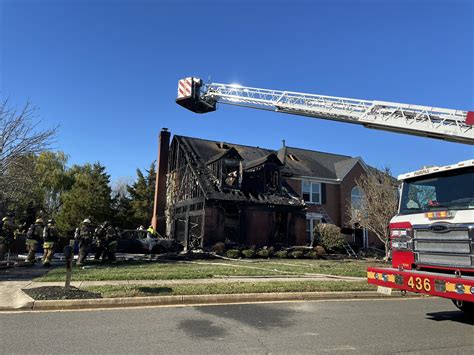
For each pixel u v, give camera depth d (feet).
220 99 69.97
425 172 23.79
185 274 39.47
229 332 20.04
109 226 52.34
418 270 22.89
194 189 84.02
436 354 17.15
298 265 56.44
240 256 69.51
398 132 44.86
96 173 117.91
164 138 104.63
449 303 31.58
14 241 63.36
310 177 99.96
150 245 71.05
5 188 59.82
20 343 17.46
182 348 17.08
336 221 102.06
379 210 75.25
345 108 50.78
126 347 17.07
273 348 17.40
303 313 25.58
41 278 35.01
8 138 55.93
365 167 107.34
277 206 83.92
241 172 83.41
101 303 26.30
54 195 125.70
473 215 20.27
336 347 17.81
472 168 21.53
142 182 134.62
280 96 61.11
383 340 19.31
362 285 36.19
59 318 22.38
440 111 40.16
